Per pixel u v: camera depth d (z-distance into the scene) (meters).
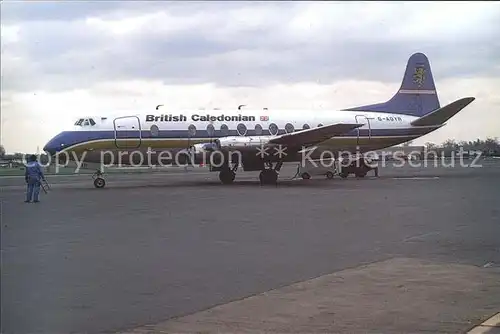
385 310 7.16
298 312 7.09
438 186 29.17
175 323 6.68
